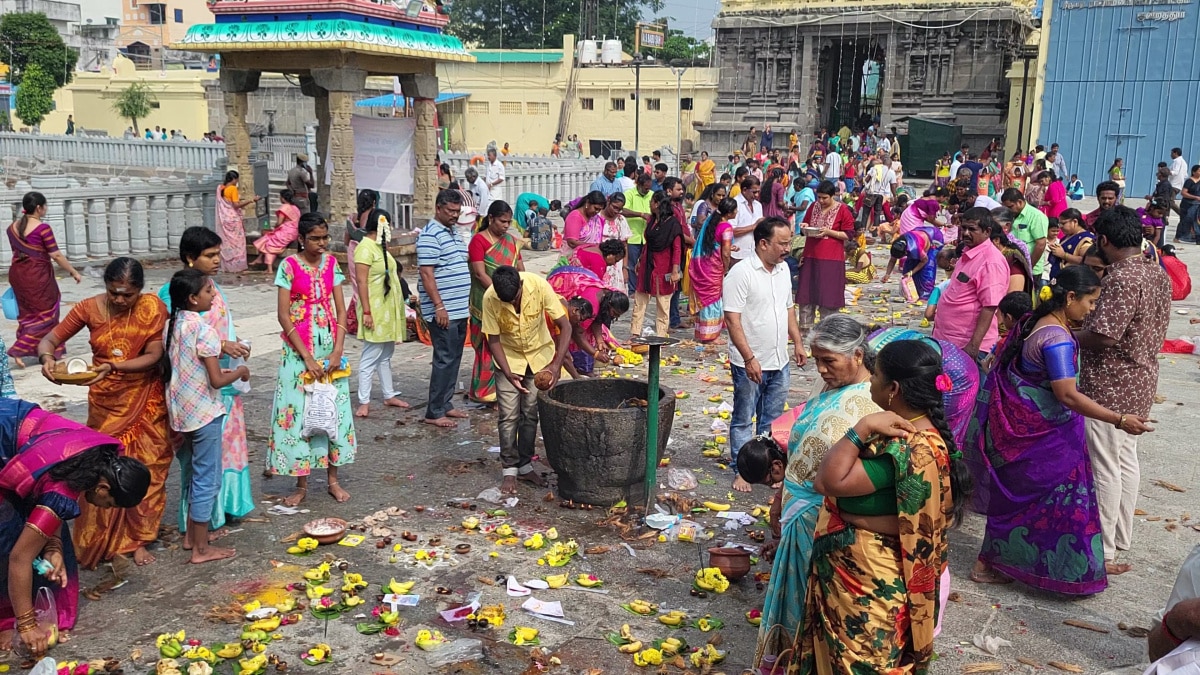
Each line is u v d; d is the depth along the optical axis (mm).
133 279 4652
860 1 37688
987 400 4840
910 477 2975
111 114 50344
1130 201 29578
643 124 42594
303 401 5637
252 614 4410
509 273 5629
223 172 15195
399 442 7043
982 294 5953
